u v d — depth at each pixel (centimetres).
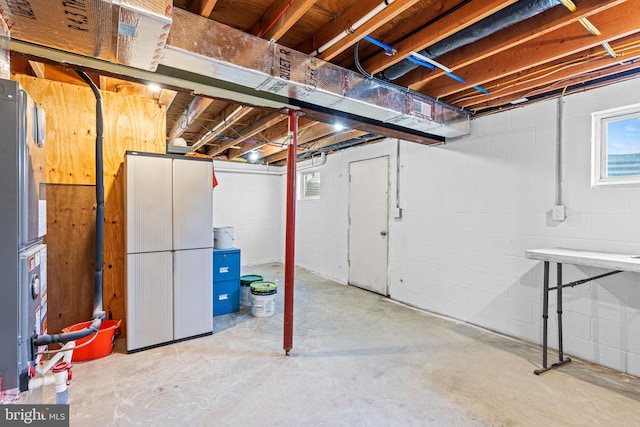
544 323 242
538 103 288
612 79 244
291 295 268
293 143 264
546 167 283
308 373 237
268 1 184
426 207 392
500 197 315
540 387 219
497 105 308
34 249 119
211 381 225
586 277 259
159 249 282
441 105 304
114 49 154
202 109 318
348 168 530
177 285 291
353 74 234
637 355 234
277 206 754
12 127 98
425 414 190
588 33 196
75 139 281
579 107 263
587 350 258
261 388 216
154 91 297
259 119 392
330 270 575
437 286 378
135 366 246
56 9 122
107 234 294
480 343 292
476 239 337
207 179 309
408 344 290
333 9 190
